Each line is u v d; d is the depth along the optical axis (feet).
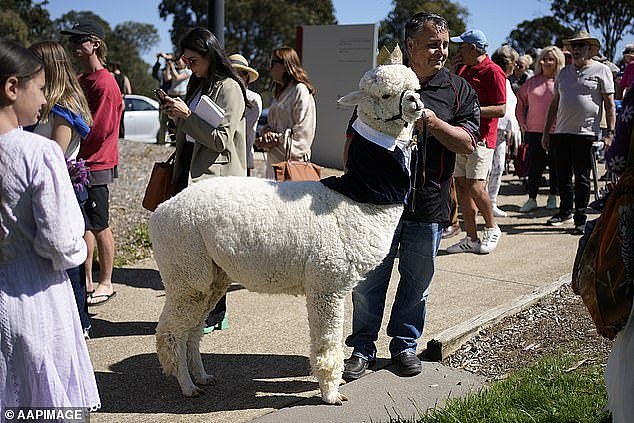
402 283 14.25
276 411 12.46
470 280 20.68
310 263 11.93
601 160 46.50
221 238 11.88
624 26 168.66
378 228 12.10
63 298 8.73
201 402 12.88
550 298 18.54
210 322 16.31
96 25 17.46
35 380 8.38
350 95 12.05
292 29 170.30
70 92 13.92
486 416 11.64
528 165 31.94
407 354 14.23
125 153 47.14
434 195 13.64
